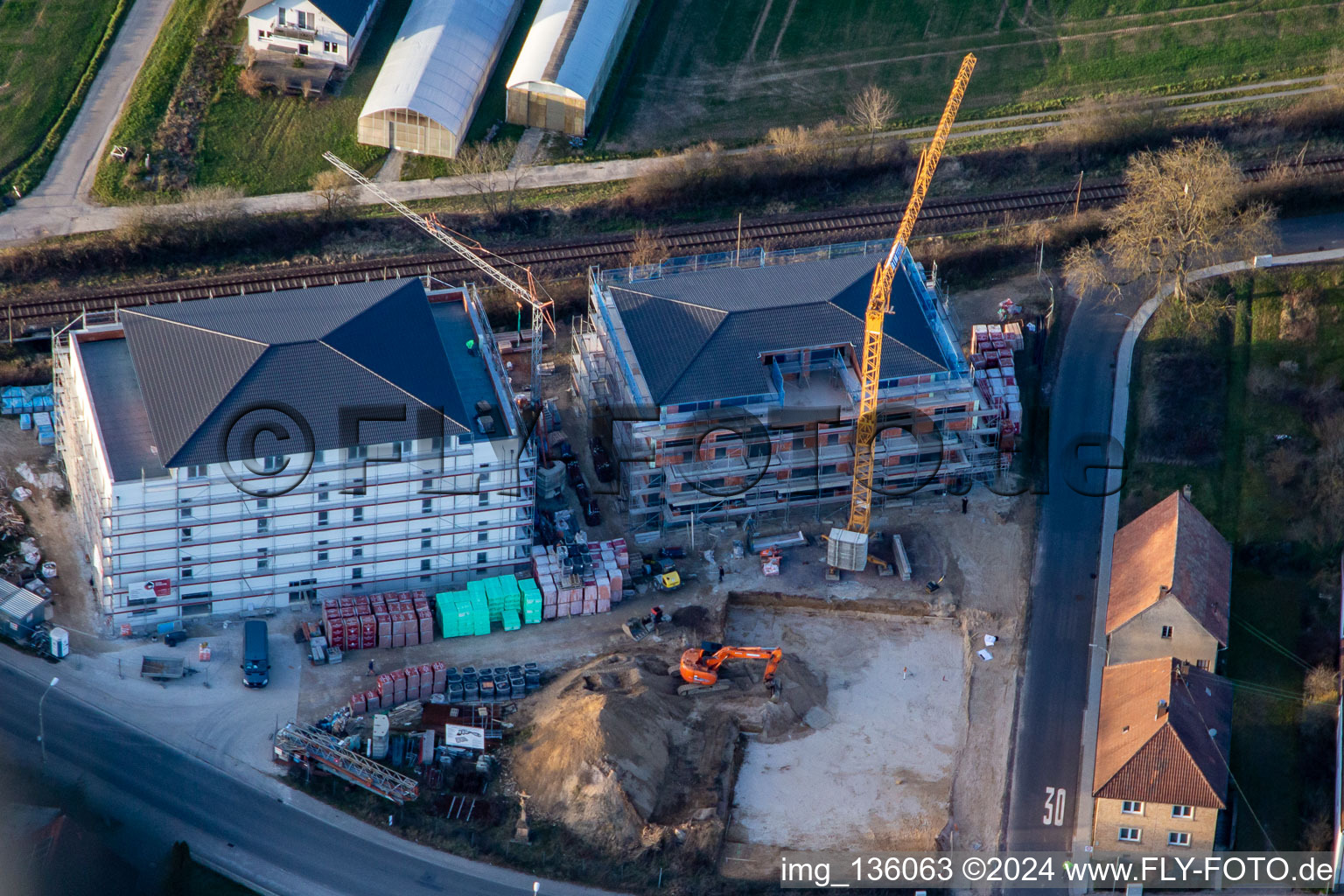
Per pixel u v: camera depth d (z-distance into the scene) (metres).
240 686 181.12
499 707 180.75
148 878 163.62
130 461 178.75
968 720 182.88
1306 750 176.75
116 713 177.50
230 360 183.88
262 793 171.62
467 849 168.12
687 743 178.25
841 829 173.38
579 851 168.00
